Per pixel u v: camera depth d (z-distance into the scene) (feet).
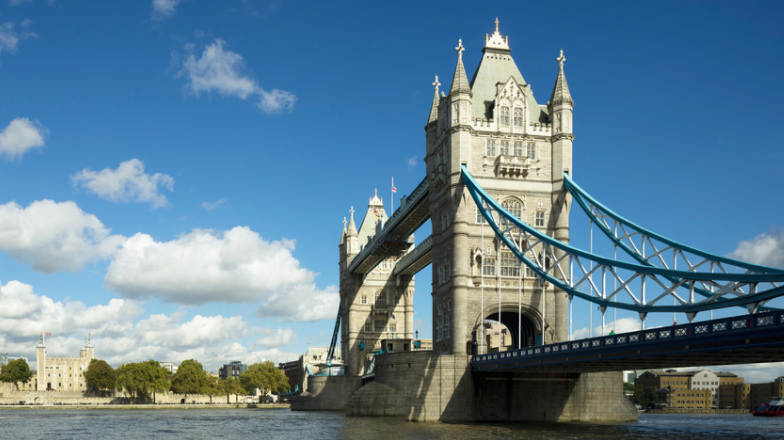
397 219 372.79
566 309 278.87
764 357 167.84
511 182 282.77
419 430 218.59
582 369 230.48
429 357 260.83
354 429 229.86
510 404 258.37
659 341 160.25
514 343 309.22
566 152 285.64
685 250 206.69
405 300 510.58
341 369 515.91
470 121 283.79
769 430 248.52
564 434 202.28
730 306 159.43
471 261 278.67
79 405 583.99
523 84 295.89
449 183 283.79
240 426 280.72
